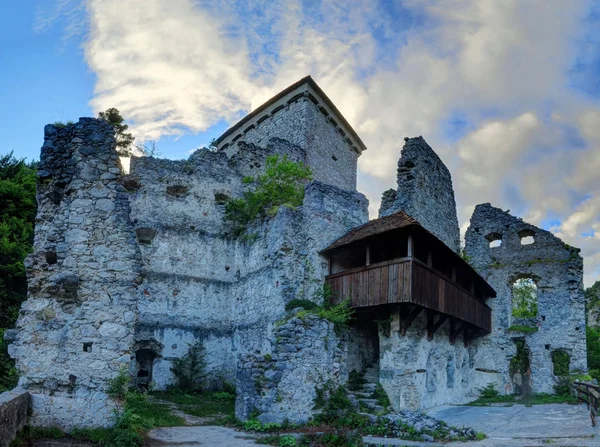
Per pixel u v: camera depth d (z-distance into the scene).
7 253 17.69
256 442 10.48
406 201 20.34
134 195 19.62
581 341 21.55
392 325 14.80
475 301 19.92
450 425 11.68
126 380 9.98
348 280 15.59
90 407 9.73
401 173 21.19
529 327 22.67
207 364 18.73
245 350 17.88
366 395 14.48
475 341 22.92
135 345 17.61
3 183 20.39
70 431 9.52
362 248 16.08
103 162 11.03
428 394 16.14
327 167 29.58
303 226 16.70
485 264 24.44
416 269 14.00
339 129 31.28
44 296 10.23
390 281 14.09
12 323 16.38
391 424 11.48
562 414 14.54
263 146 29.73
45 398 9.62
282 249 16.09
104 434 9.47
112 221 10.74
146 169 19.97
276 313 15.81
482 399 19.94
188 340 18.67
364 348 16.22
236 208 20.56
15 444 8.70
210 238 20.45
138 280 10.62
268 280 16.81
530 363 22.17
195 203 20.66
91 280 10.34
